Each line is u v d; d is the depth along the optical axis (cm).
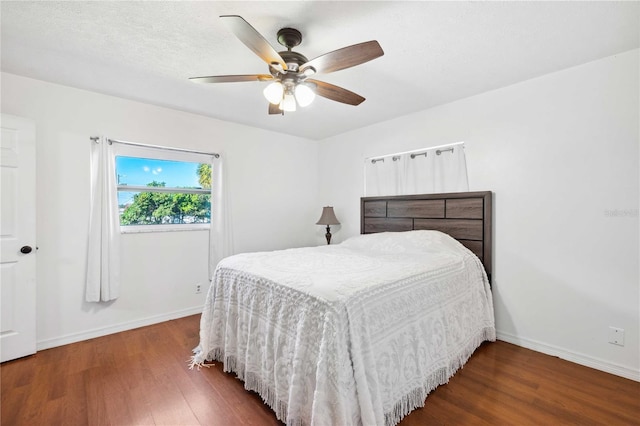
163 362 229
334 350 139
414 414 169
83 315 270
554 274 238
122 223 304
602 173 215
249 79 183
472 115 282
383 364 157
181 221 342
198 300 343
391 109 318
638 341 203
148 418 167
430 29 177
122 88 266
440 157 308
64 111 261
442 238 277
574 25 173
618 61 208
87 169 272
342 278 175
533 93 246
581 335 225
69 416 168
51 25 174
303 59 178
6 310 227
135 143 297
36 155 248
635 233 203
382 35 182
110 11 162
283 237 420
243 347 202
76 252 267
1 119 224
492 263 271
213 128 351
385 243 294
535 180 246
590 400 181
